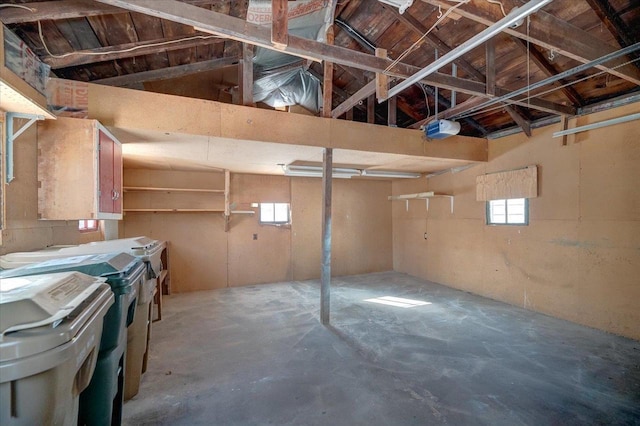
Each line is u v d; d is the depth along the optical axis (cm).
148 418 194
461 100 430
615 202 326
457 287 527
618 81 315
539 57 318
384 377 242
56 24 227
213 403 210
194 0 251
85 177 230
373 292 506
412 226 636
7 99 176
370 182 673
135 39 268
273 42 205
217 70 425
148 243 272
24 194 209
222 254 551
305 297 479
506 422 189
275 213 600
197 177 534
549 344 301
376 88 287
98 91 262
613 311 326
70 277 125
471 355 279
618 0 246
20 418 85
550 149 387
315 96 434
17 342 83
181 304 441
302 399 214
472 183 496
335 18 360
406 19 319
